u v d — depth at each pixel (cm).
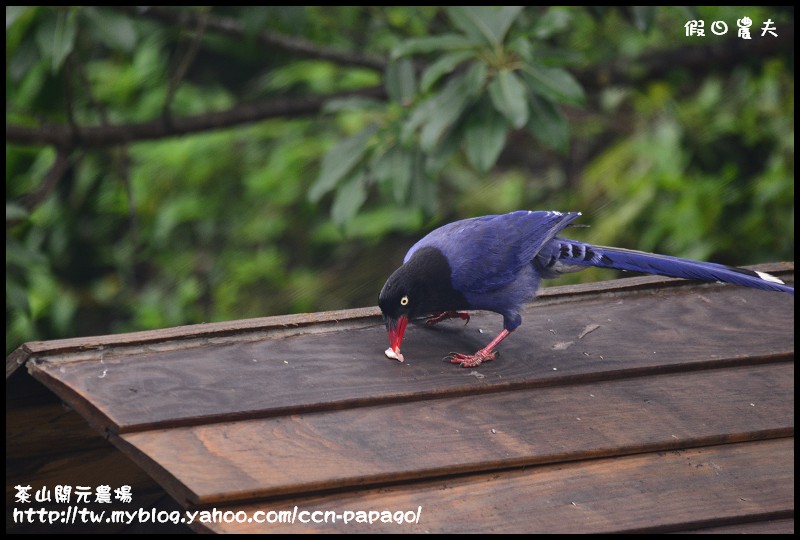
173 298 1895
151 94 1873
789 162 1581
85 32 1401
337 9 1639
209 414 576
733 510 531
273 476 526
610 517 522
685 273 743
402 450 561
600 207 1698
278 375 634
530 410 614
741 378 664
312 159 1919
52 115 1484
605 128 1809
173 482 521
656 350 697
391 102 1358
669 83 1496
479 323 766
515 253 739
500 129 1073
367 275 1892
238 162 1956
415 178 1167
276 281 1891
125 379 615
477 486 541
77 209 1895
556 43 1516
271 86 1889
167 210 1902
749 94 1647
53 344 644
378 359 673
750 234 1580
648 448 581
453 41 1088
